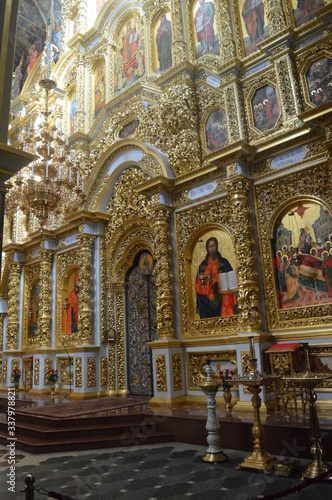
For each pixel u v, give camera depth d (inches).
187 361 421.4
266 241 382.6
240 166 392.5
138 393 508.4
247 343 354.6
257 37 446.6
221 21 462.9
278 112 404.8
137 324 527.2
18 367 669.3
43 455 299.1
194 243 444.1
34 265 698.2
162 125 485.7
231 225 411.8
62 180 457.1
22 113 828.6
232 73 439.2
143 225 523.5
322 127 336.8
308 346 335.0
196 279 435.2
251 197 395.9
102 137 598.2
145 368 507.8
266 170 392.8
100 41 655.8
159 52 561.0
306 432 247.6
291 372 314.0
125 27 631.2
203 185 441.7
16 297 701.3
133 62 599.5
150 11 581.0
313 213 359.3
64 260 629.9
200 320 420.5
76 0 737.6
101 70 654.5
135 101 555.8
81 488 218.4
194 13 525.0
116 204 558.3
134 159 530.6
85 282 546.3
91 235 564.4
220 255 419.2
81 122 644.7
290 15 419.5
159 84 506.6
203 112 474.3
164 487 213.5
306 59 393.7
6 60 206.7
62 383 584.4
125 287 549.6
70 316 604.4
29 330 682.8
